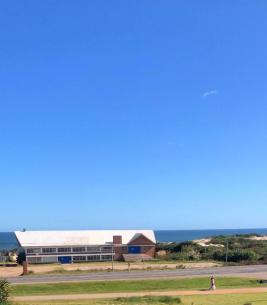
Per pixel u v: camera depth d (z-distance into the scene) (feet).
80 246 336.70
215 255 327.88
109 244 342.85
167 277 208.13
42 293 168.66
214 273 225.56
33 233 341.00
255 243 418.92
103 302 136.36
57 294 165.68
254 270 240.32
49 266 294.87
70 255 333.42
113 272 236.63
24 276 223.30
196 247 369.91
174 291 170.60
